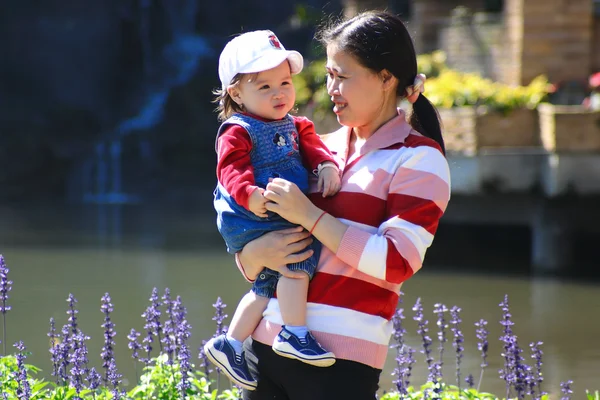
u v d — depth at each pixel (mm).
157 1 52531
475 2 29469
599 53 23875
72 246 25469
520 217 21828
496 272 21109
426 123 6441
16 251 24531
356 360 5812
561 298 18234
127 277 20812
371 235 5719
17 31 47281
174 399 8188
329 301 5871
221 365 6148
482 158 20734
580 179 20125
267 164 6203
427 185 5824
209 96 46656
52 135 44750
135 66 50781
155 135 45250
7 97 46250
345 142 6391
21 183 41625
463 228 25234
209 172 44188
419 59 26234
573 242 21062
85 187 42156
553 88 22109
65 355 8320
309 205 5805
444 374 12586
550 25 23406
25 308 17422
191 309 17266
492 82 25469
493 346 14375
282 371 5973
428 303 17812
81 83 49000
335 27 6148
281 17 54594
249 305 6172
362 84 5980
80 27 49625
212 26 54844
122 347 14023
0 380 8117
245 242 6105
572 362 13461
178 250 24734
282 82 6281
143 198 39625
